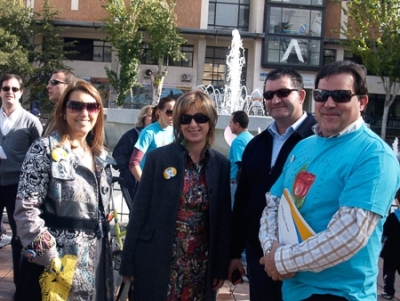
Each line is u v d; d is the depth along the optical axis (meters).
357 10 31.23
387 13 30.56
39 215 3.06
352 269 2.51
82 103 3.16
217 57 38.53
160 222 3.32
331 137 2.66
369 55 31.30
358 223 2.38
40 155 3.03
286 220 2.69
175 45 33.44
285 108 3.60
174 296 3.33
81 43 38.16
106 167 3.34
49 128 3.34
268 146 3.71
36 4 36.97
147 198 3.38
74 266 2.97
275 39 37.09
